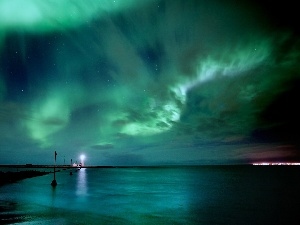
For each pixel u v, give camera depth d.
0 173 75.06
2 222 16.06
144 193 37.19
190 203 27.73
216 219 19.23
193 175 101.75
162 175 100.69
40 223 15.97
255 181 64.94
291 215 20.97
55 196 31.12
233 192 38.94
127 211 22.09
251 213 21.91
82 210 21.52
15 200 26.75
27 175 80.19
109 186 49.06
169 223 17.67
